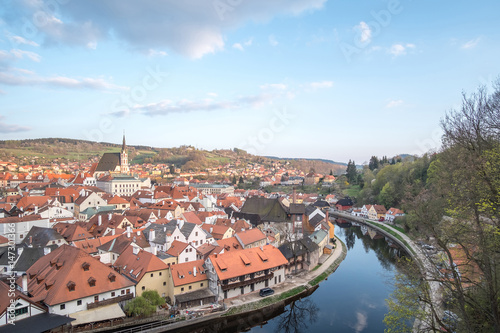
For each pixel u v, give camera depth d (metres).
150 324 62.25
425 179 159.38
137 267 72.00
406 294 46.00
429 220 44.41
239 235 96.00
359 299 80.44
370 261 110.69
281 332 66.56
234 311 69.62
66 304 58.19
